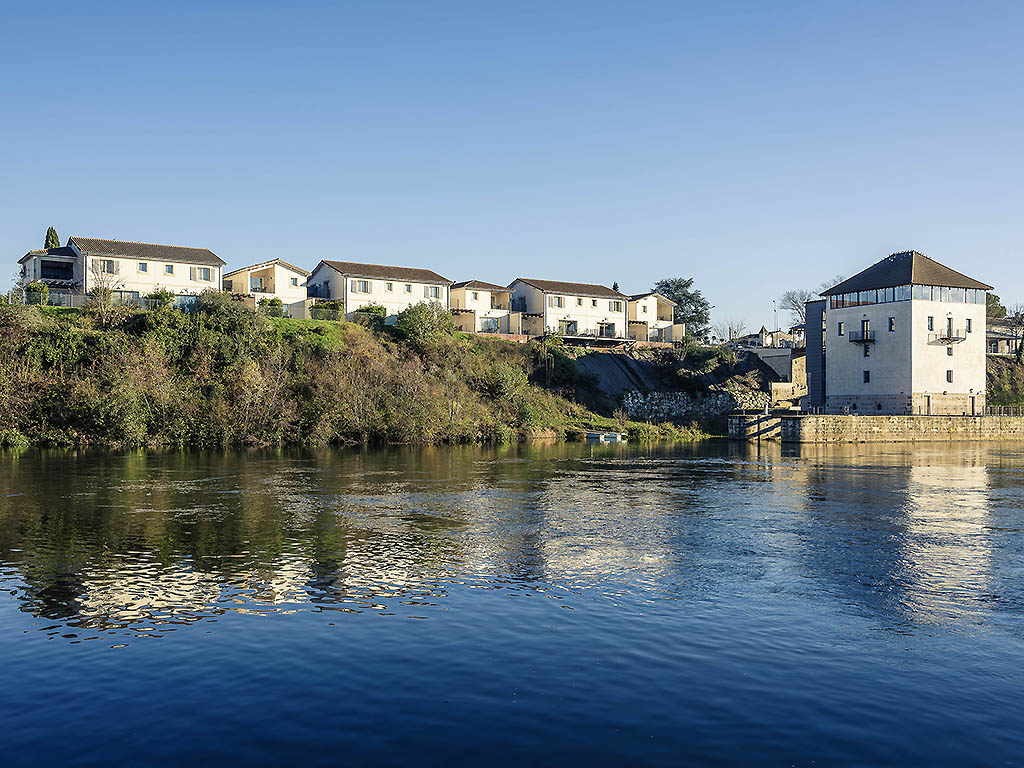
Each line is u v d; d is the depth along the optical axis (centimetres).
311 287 10200
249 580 1750
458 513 2764
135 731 994
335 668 1210
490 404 7850
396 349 7875
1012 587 1727
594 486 3672
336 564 1916
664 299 12562
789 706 1074
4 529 2353
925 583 1761
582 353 9819
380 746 953
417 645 1316
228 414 6203
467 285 10625
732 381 10238
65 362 6269
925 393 8731
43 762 911
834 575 1838
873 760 921
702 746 954
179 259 8575
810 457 5822
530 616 1484
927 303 8750
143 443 6006
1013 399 10400
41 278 8369
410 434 6881
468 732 991
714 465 4975
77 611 1507
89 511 2716
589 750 943
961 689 1138
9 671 1197
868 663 1241
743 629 1411
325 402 6656
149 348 6475
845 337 9419
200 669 1206
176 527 2403
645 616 1488
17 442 5738
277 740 968
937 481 4009
